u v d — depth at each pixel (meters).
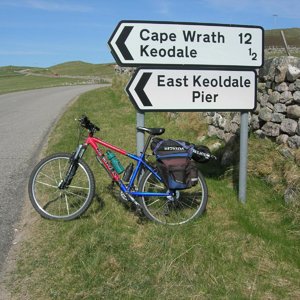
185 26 4.63
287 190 4.96
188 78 4.72
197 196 5.04
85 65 143.25
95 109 16.22
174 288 3.34
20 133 11.38
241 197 5.11
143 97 4.65
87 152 7.67
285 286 3.43
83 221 4.57
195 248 3.85
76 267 3.64
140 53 4.57
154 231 4.24
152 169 4.56
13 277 3.55
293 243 4.12
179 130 9.43
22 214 5.06
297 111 5.37
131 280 3.43
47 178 5.54
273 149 5.79
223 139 7.59
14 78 89.88
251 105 4.94
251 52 4.85
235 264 3.69
